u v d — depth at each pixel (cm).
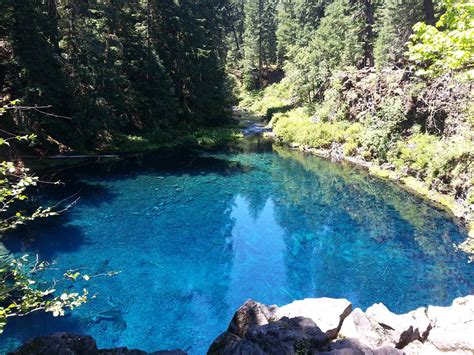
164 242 1669
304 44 5569
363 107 3078
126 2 3494
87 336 539
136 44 3334
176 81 3931
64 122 2680
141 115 3500
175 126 3797
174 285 1363
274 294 1329
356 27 3859
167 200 2142
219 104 4312
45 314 1182
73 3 2627
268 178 2600
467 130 2011
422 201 2092
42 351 500
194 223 1869
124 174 2562
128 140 3216
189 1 4284
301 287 1368
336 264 1520
